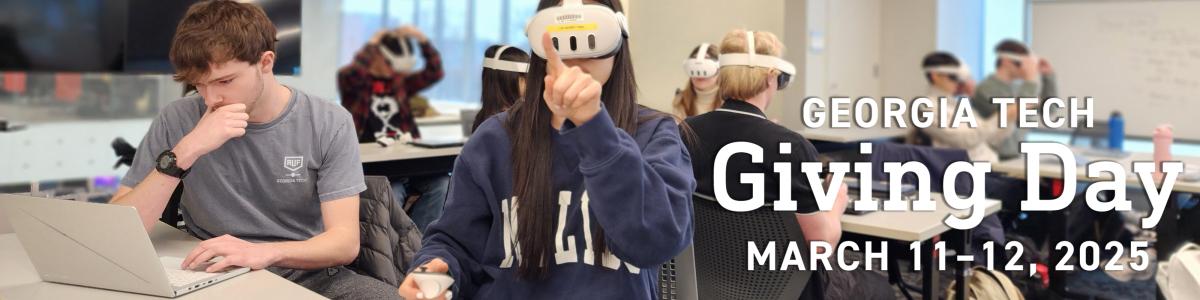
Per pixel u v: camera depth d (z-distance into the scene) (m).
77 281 1.49
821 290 2.19
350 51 6.49
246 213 1.92
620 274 1.24
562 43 1.13
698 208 2.20
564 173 1.24
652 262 1.13
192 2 4.55
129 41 4.52
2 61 4.32
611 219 1.08
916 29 7.29
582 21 1.12
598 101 1.05
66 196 2.75
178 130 1.92
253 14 1.77
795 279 2.13
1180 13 7.14
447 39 7.10
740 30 2.26
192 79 1.71
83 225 1.41
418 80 6.29
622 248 1.12
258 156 1.91
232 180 1.92
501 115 1.33
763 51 2.16
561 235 1.24
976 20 8.00
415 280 1.20
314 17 6.19
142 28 4.53
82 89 5.04
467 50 7.25
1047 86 5.73
